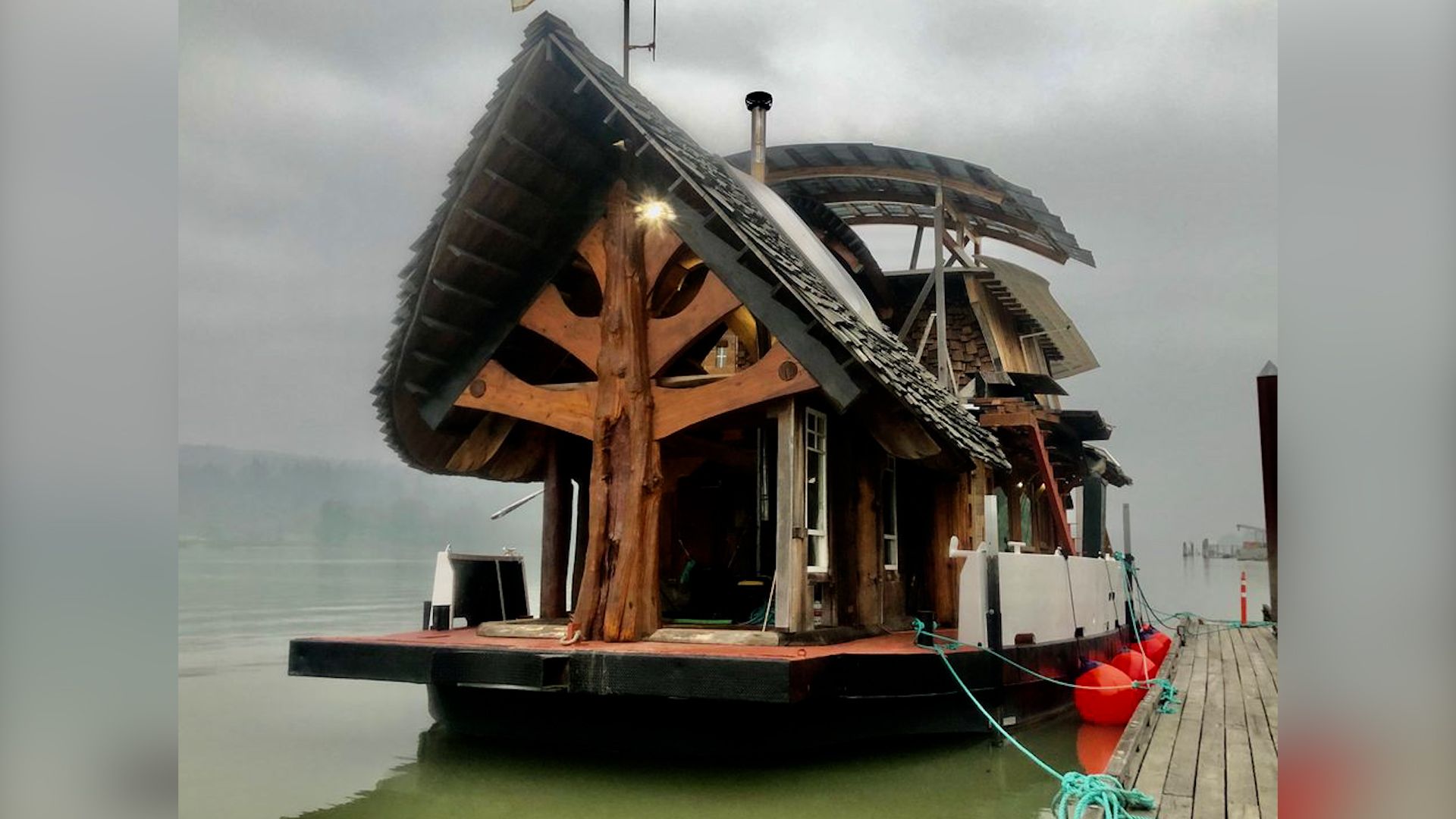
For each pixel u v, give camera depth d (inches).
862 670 295.3
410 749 335.3
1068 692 407.5
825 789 280.8
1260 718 340.8
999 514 537.3
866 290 727.1
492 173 317.4
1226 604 1016.9
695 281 380.5
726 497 449.7
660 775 290.7
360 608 813.2
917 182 698.2
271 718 406.3
